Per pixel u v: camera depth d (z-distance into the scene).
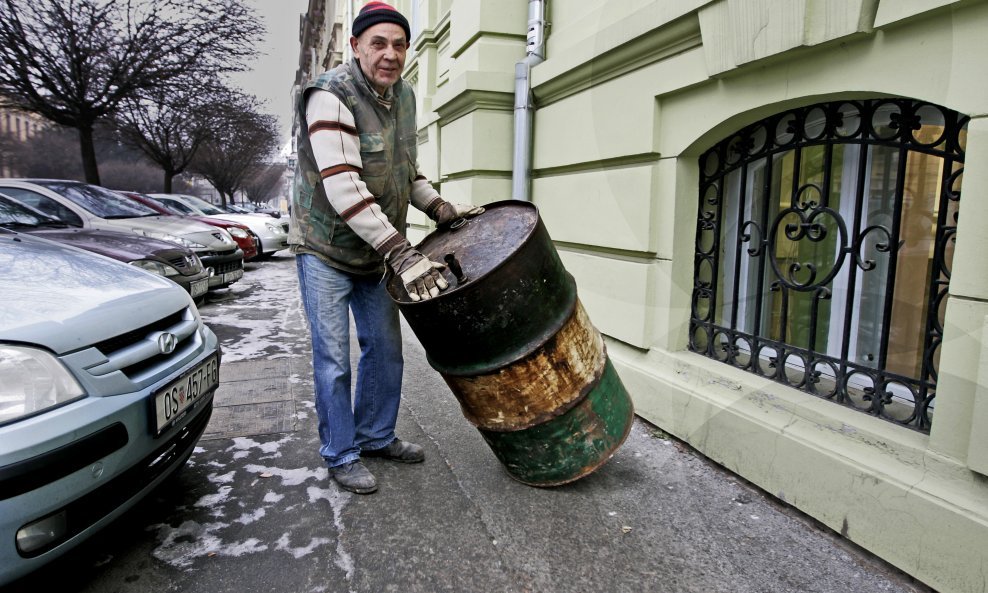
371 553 2.04
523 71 4.04
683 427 2.82
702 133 2.63
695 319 3.01
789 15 2.04
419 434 3.07
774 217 2.60
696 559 2.00
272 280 9.32
